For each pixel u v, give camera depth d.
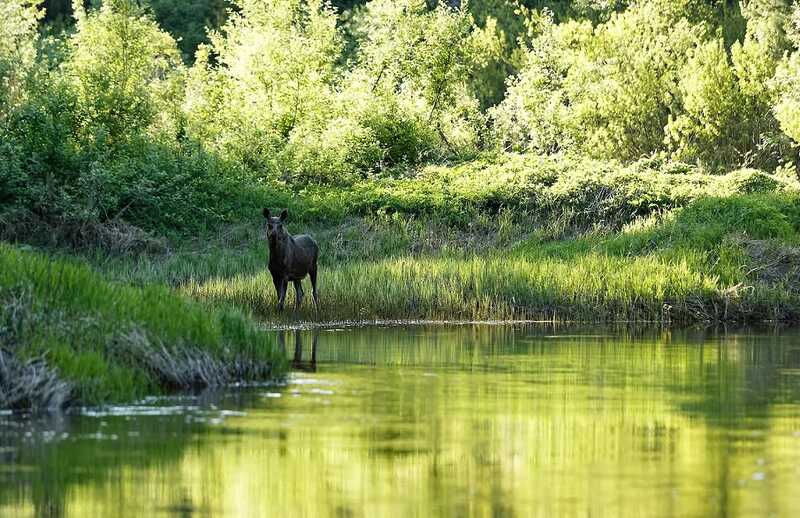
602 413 25.70
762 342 42.09
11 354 26.22
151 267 55.56
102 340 28.11
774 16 92.69
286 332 43.72
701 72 88.50
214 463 20.48
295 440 22.41
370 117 78.88
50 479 19.28
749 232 60.72
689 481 19.44
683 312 52.16
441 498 18.36
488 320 50.41
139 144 66.50
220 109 78.12
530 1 126.31
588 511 17.55
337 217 65.38
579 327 48.25
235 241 62.19
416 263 54.47
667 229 61.03
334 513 17.48
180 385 28.78
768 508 17.67
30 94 65.19
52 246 58.28
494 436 23.00
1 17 73.94
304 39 81.94
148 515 17.38
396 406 26.28
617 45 94.75
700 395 28.36
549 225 64.88
